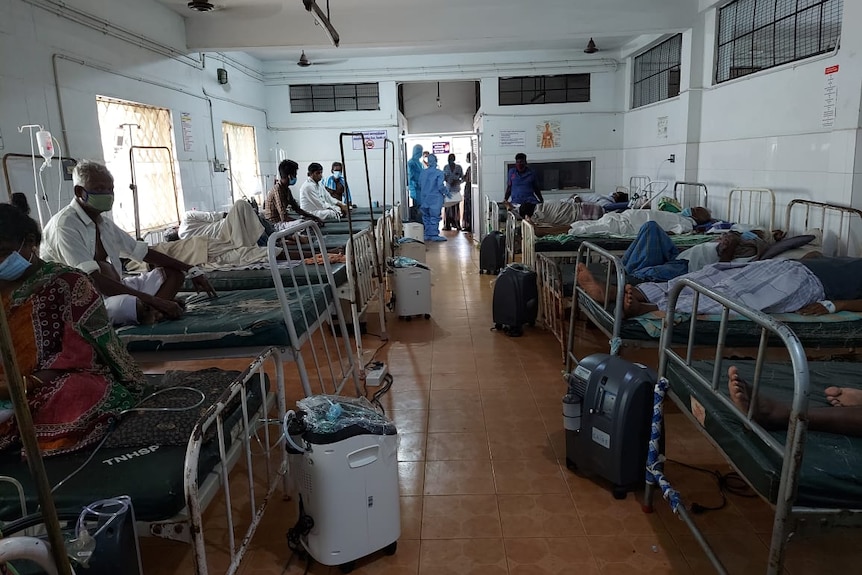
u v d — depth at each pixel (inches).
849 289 118.0
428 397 135.0
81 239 113.6
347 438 74.1
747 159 218.5
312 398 84.0
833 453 60.5
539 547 82.7
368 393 137.9
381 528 79.0
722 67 239.5
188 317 110.3
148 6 212.5
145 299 107.3
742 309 63.7
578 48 349.7
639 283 142.8
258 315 105.9
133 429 71.4
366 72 360.5
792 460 54.0
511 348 168.4
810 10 183.0
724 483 96.9
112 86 188.4
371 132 369.1
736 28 227.3
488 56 357.1
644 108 321.1
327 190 329.1
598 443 93.6
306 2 156.0
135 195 177.5
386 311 214.2
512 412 126.0
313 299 117.0
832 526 57.0
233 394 68.2
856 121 159.6
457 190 452.1
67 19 165.5
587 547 82.5
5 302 69.7
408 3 235.0
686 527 86.3
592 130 363.6
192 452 56.9
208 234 187.2
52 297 70.7
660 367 89.9
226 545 85.4
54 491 60.9
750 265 122.8
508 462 105.7
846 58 162.7
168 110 228.8
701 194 255.8
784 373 86.2
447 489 97.6
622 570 77.9
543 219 260.5
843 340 108.6
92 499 60.1
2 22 140.6
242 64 318.7
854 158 161.0
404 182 386.6
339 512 75.1
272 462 106.9
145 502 60.2
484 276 272.8
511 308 177.0
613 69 355.6
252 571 79.7
